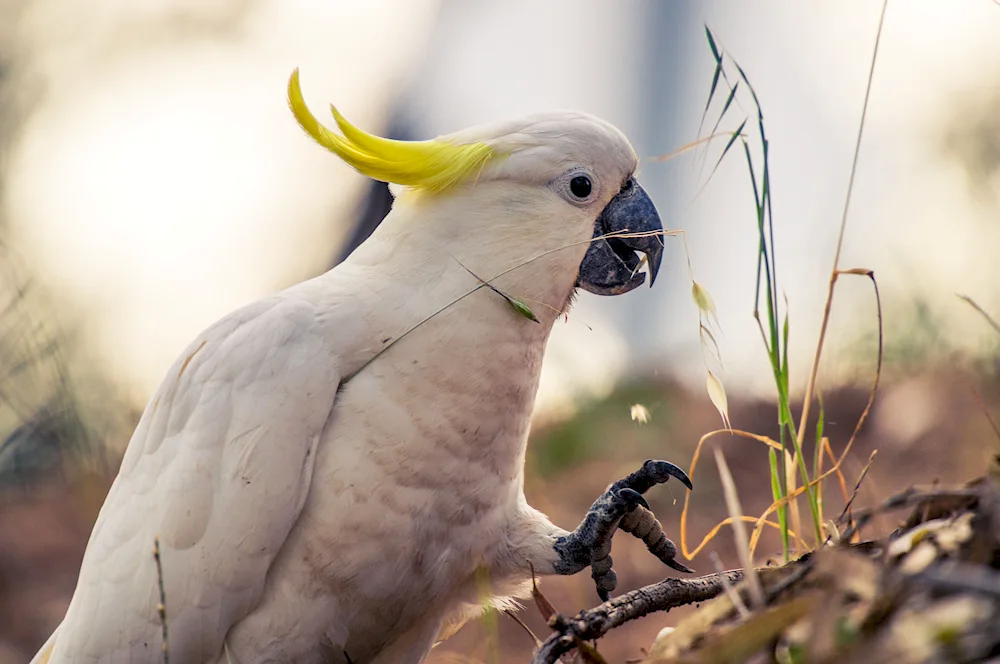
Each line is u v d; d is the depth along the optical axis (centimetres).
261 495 685
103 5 1995
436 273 716
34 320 1557
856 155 705
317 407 698
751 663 492
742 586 548
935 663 418
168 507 701
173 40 2045
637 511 782
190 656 702
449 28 2119
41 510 1595
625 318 1925
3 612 1376
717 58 748
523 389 733
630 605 584
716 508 1455
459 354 704
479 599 789
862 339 1511
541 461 1638
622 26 2172
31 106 1839
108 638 711
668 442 1634
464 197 721
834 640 449
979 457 1047
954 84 1614
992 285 1402
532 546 775
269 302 748
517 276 716
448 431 702
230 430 700
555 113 746
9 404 1549
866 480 823
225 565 688
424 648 798
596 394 1761
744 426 1627
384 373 705
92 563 736
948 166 1562
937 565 475
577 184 729
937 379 1312
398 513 697
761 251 687
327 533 691
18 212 1728
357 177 1997
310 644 708
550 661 554
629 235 724
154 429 742
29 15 1914
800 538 682
